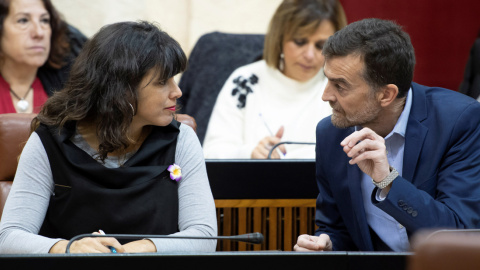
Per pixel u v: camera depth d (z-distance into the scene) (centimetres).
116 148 438
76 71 445
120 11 964
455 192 437
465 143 450
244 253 314
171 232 444
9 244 418
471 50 977
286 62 941
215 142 932
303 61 934
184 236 405
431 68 1055
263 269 314
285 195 548
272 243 554
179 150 464
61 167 443
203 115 950
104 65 433
